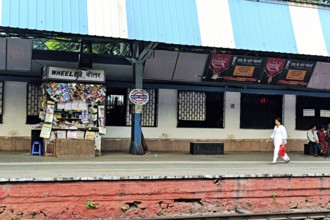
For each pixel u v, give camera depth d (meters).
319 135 18.36
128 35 14.01
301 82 19.38
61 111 15.38
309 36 16.69
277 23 16.41
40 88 16.62
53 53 16.55
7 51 15.78
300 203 11.48
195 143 17.50
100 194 9.67
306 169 12.94
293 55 18.56
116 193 9.79
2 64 16.19
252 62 18.23
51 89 15.09
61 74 15.21
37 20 13.09
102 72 15.73
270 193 11.16
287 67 18.77
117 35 13.86
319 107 21.17
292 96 20.56
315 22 17.06
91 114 15.62
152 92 18.78
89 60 16.34
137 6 14.54
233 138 19.73
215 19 15.43
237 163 14.33
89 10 13.82
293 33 16.47
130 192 9.91
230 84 19.36
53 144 15.08
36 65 16.50
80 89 15.45
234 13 15.83
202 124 19.45
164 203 10.20
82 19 13.60
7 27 13.00
